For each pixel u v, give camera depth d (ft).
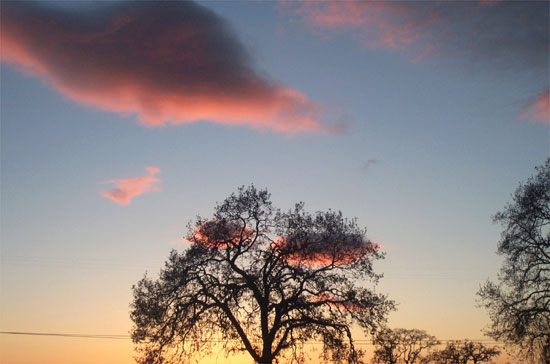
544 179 112.68
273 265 116.98
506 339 111.45
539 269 110.63
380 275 117.91
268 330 114.73
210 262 118.11
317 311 117.08
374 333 115.85
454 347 207.51
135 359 112.57
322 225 119.65
